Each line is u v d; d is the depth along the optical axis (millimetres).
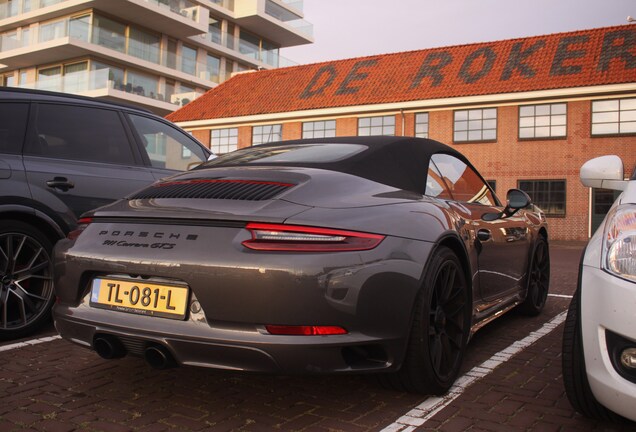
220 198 2367
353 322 2137
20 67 33750
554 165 19359
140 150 4293
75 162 3883
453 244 2775
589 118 18844
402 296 2291
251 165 2850
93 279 2482
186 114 26797
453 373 2721
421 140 3211
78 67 31219
